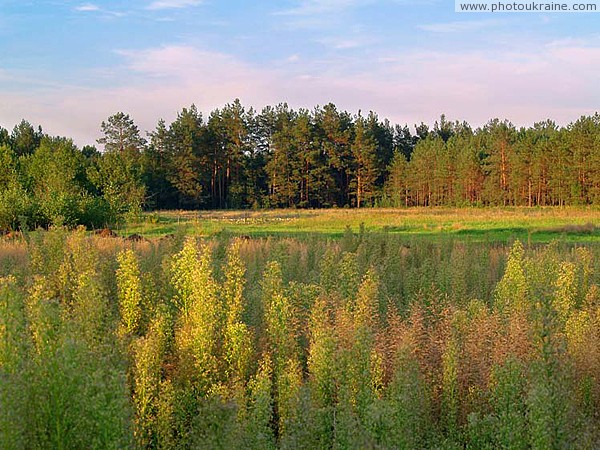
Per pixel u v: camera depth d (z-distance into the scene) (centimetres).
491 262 1578
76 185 4569
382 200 8350
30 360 579
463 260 1416
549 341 668
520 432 633
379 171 8706
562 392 636
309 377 774
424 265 1321
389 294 1172
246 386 774
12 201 3434
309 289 1006
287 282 1251
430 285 1203
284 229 3691
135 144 7862
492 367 742
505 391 680
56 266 1114
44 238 1300
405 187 8700
